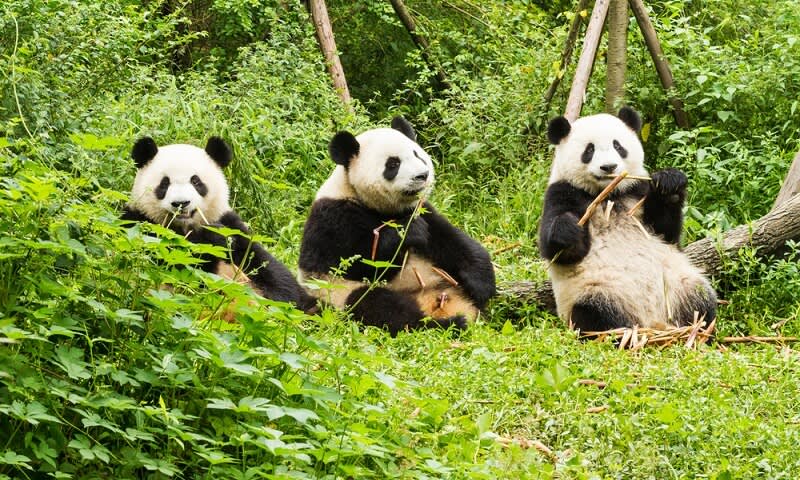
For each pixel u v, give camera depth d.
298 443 6.37
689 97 16.64
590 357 9.65
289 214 14.73
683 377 9.05
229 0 19.73
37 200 6.56
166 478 6.21
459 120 17.19
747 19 18.09
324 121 16.80
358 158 12.34
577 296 11.69
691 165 15.05
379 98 21.39
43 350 6.32
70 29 14.00
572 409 8.28
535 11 22.09
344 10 21.95
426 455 7.07
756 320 12.11
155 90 16.56
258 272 10.80
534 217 15.12
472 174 16.91
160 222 10.79
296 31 18.48
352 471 6.39
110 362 6.63
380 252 12.10
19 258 6.54
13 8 13.61
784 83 16.12
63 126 12.81
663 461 7.45
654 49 16.67
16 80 12.20
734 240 12.87
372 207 12.36
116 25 15.03
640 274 11.63
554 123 12.27
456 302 12.28
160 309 6.82
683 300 11.69
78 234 6.81
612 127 12.11
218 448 6.30
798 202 12.77
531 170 16.06
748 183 14.66
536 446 7.75
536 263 13.55
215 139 11.30
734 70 16.38
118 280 6.79
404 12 20.75
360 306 11.86
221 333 7.09
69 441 6.14
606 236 11.84
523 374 8.97
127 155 13.30
